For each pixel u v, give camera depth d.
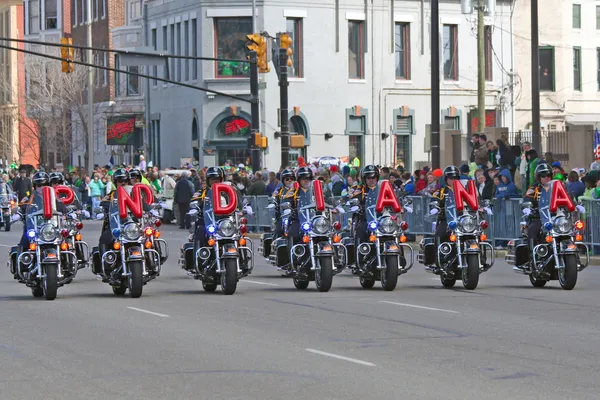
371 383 31.12
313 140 155.38
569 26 180.88
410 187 88.62
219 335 40.41
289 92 154.00
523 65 177.75
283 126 101.75
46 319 45.38
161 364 34.34
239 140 154.62
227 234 53.81
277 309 48.31
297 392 29.97
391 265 54.94
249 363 34.44
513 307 48.59
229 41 155.12
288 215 55.97
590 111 182.75
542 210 55.47
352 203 55.59
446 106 164.00
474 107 165.88
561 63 180.00
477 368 33.38
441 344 38.06
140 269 52.75
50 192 52.81
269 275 65.62
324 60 156.00
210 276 54.69
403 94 161.75
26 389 30.66
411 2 161.88
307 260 55.53
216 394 29.81
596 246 73.00
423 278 63.28
